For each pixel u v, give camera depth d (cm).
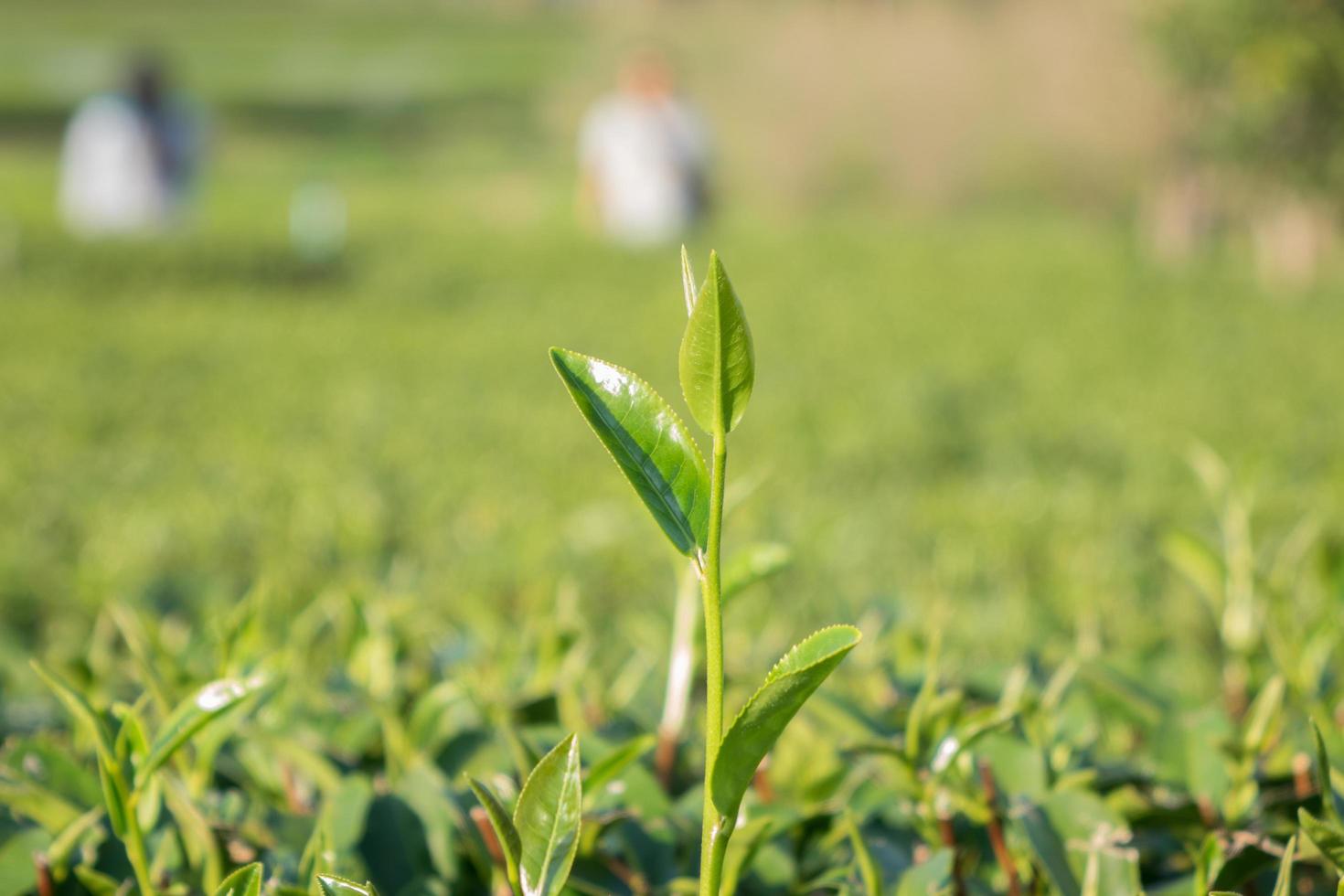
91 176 1542
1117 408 806
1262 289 1309
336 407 809
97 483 607
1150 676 203
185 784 171
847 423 750
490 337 1074
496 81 4853
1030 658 223
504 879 158
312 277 1398
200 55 5594
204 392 848
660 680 224
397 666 224
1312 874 162
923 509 568
